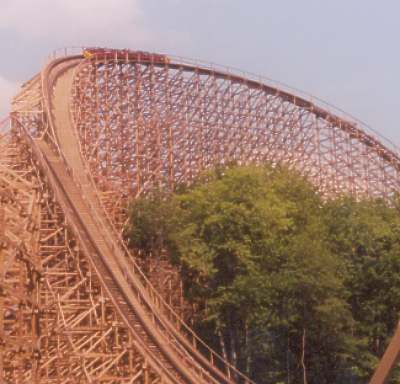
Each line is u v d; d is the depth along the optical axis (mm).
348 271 63094
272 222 61469
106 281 50594
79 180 63156
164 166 78000
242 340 65875
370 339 61969
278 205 63656
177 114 80875
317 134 87688
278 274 58031
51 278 51125
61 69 78438
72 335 44625
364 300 63219
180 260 62094
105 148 75000
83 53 83625
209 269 59656
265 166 74812
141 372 41469
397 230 64500
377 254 63438
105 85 77812
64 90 74625
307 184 72625
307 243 59188
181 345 51375
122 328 45406
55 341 43438
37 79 74000
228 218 60969
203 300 62969
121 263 53812
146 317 50406
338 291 60094
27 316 37750
